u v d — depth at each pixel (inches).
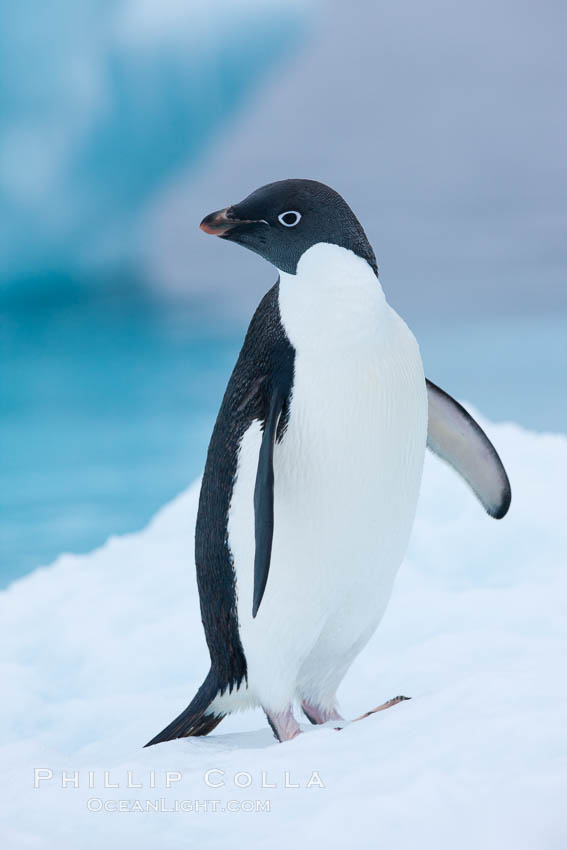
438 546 797.2
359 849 255.4
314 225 401.1
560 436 1008.9
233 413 416.5
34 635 716.7
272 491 373.4
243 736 431.8
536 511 807.7
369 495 398.0
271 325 412.5
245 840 272.5
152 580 785.6
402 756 297.3
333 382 390.9
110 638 695.7
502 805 261.3
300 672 443.8
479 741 292.7
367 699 510.3
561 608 616.4
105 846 281.1
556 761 274.7
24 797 332.8
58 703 598.2
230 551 413.7
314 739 337.7
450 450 500.4
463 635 561.6
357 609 424.5
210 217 409.7
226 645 429.7
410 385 407.8
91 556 890.1
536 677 334.6
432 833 256.7
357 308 394.9
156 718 536.7
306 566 402.3
